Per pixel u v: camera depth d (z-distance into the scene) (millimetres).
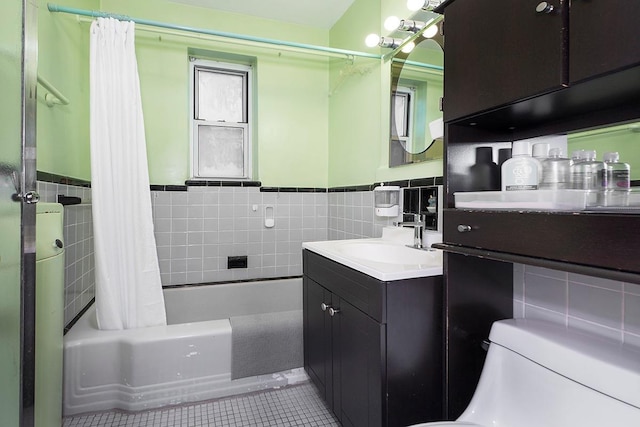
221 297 2439
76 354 1493
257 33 2562
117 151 1715
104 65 1719
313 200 2766
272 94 2627
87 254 1981
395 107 1904
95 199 1647
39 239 1124
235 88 2705
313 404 1612
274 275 2672
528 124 998
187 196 2443
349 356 1242
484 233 841
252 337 1688
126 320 1706
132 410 1531
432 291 1101
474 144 1013
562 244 661
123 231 1709
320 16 2564
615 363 678
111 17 1748
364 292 1133
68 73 1775
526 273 1070
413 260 1419
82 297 1886
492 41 807
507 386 868
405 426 1077
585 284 909
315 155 2766
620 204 706
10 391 779
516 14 743
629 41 545
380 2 2031
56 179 1583
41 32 1476
